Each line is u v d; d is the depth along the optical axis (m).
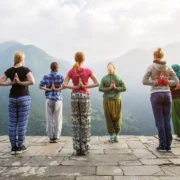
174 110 4.99
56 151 4.25
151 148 4.36
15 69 4.11
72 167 3.24
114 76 5.15
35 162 3.52
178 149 4.22
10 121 4.12
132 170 3.06
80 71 4.01
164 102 4.09
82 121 3.95
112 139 5.05
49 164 3.40
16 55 4.17
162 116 4.10
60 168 3.20
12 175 2.95
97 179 2.75
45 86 5.29
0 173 3.03
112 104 4.99
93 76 4.05
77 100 3.93
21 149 4.14
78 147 3.91
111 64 5.24
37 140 5.39
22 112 4.13
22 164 3.42
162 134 4.03
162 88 4.06
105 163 3.41
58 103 5.22
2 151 4.31
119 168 3.15
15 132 4.13
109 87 5.04
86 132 3.94
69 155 3.94
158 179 2.72
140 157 3.71
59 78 5.28
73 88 3.96
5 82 4.06
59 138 5.24
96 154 3.98
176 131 5.00
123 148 4.41
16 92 4.09
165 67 4.07
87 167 3.22
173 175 2.86
